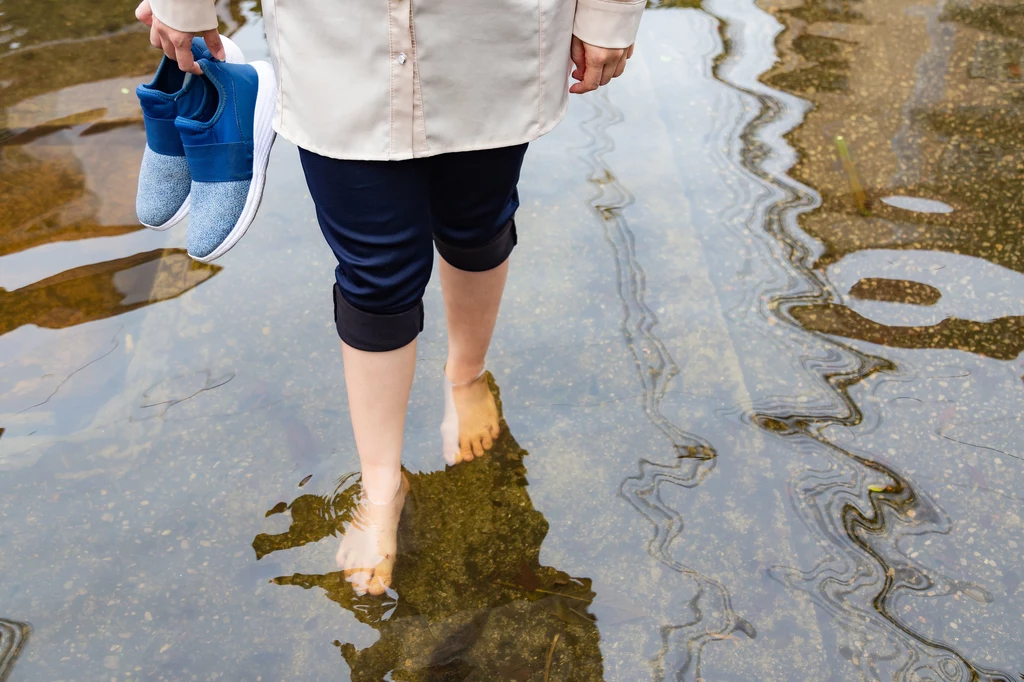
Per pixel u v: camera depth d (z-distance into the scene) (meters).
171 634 1.45
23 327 1.94
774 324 2.00
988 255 2.18
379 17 1.12
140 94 1.40
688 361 1.93
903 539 1.59
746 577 1.54
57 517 1.61
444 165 1.31
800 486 1.68
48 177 2.35
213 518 1.62
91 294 2.03
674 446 1.76
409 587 1.54
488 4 1.16
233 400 1.82
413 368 1.49
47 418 1.77
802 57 2.90
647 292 2.09
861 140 2.54
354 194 1.24
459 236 1.49
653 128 2.58
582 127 2.59
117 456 1.71
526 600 1.52
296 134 1.24
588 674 1.41
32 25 3.02
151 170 1.49
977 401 1.83
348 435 1.77
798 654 1.43
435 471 1.73
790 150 2.50
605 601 1.51
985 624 1.46
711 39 2.99
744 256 2.18
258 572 1.54
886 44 2.96
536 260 2.16
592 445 1.77
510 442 1.78
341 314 1.40
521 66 1.23
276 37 1.20
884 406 1.83
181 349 1.92
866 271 2.13
